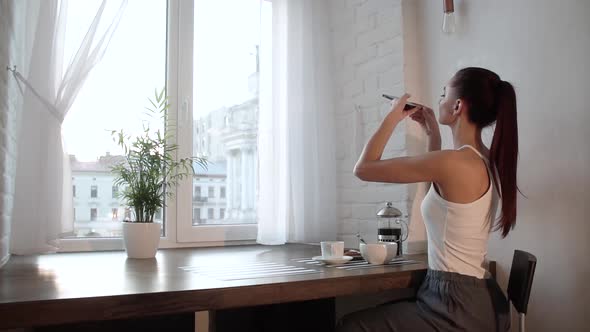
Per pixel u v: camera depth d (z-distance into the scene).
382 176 1.64
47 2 2.03
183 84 2.60
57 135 2.00
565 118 1.89
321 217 2.73
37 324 1.13
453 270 1.57
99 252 2.29
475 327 1.50
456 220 1.56
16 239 1.93
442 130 2.39
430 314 1.55
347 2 2.81
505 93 1.61
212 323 2.20
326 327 2.30
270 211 2.60
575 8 1.86
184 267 1.79
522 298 1.51
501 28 2.13
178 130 2.57
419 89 2.50
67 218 2.06
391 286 1.71
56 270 1.68
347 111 2.79
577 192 1.84
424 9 2.50
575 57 1.86
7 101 1.78
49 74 2.02
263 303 1.42
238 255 2.22
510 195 1.57
